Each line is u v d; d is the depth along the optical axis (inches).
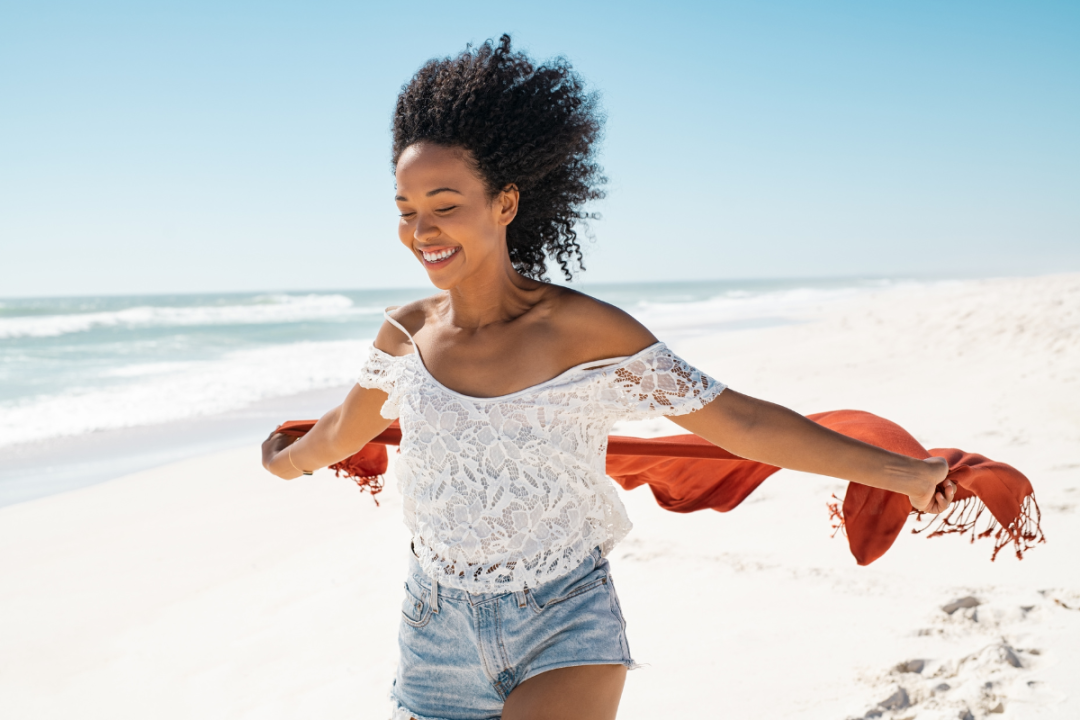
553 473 63.2
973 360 394.6
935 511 75.2
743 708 110.0
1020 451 221.1
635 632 136.0
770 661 121.6
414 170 65.3
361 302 2490.2
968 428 253.0
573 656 61.2
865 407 309.9
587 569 64.5
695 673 120.4
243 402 455.5
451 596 64.4
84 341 949.2
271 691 134.5
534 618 62.4
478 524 63.2
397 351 72.7
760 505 193.6
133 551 208.5
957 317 562.3
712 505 94.5
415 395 66.7
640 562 165.0
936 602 134.1
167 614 169.3
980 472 73.5
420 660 67.3
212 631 159.3
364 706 126.6
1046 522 163.6
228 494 258.1
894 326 604.4
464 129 64.7
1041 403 273.9
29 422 399.2
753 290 3361.2
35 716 132.6
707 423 65.6
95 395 485.1
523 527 62.7
